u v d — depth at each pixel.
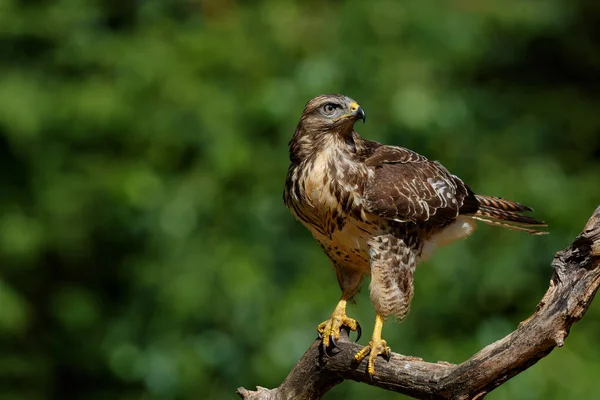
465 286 13.78
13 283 15.67
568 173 15.27
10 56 15.51
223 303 13.59
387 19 15.07
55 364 15.46
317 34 15.48
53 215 15.02
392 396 13.12
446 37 15.04
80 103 14.58
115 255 15.44
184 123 14.49
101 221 14.90
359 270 8.46
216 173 14.17
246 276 13.46
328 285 13.65
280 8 15.73
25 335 15.59
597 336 13.40
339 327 7.88
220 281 13.59
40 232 14.97
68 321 15.27
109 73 15.30
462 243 13.78
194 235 14.09
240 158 14.01
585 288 6.02
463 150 14.41
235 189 14.34
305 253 14.02
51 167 14.98
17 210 15.05
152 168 14.63
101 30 15.87
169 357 13.76
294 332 13.13
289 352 13.06
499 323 13.43
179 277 13.75
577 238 6.04
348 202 8.02
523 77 16.44
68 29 15.55
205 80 15.05
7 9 15.35
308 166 8.07
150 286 14.16
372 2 15.20
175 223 14.05
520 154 14.83
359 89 14.36
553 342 6.11
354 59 14.53
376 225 8.10
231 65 15.12
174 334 13.91
